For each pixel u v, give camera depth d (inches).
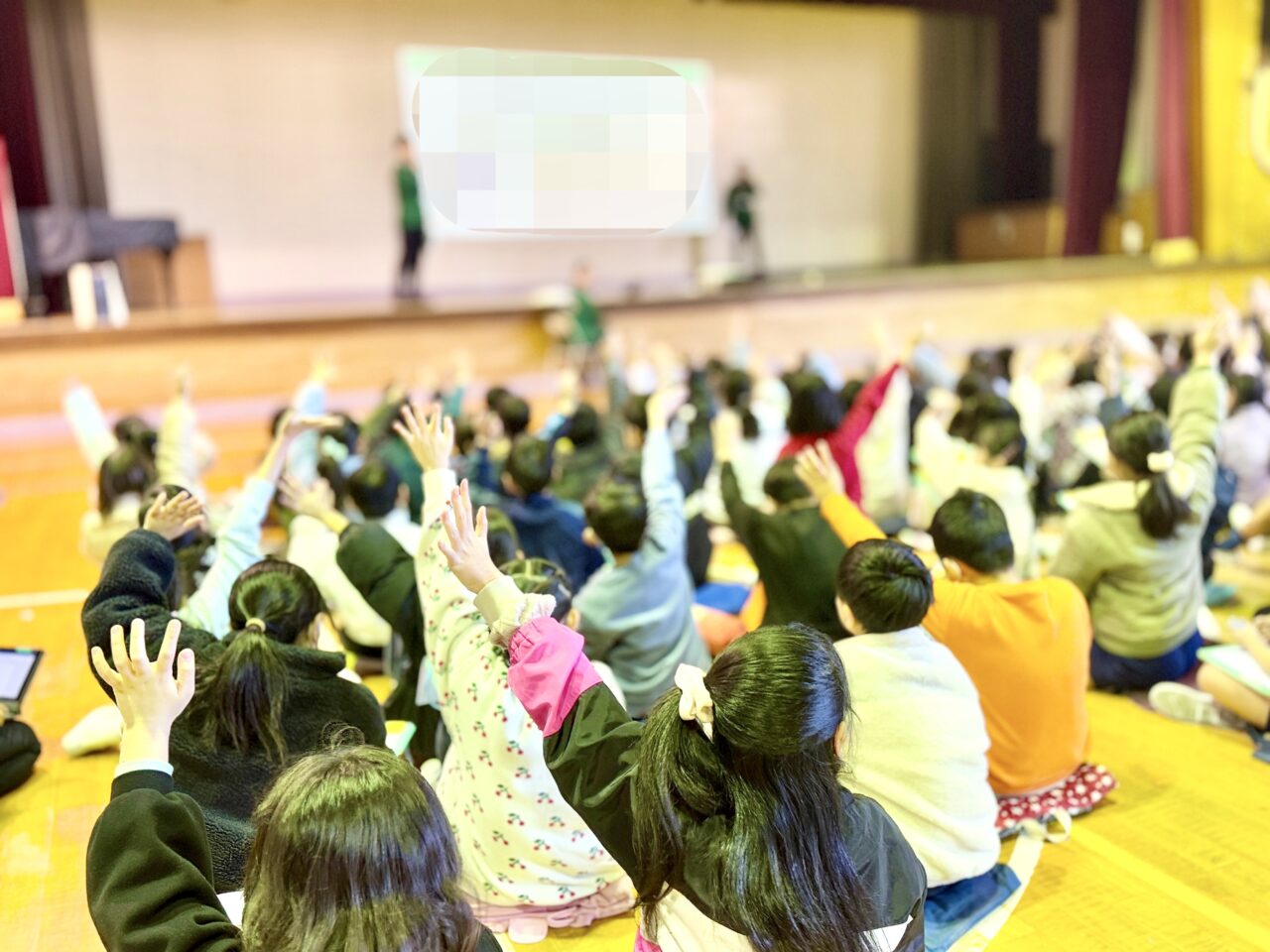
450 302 338.6
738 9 470.3
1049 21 503.5
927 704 70.4
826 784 44.3
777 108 486.3
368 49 410.6
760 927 42.3
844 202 506.6
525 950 70.4
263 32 395.5
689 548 142.6
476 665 68.4
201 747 64.7
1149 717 102.0
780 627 46.7
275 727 63.4
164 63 383.6
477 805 69.9
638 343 336.2
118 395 284.4
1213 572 141.1
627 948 70.4
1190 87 442.6
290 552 116.8
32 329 274.2
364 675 117.9
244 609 68.3
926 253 519.8
